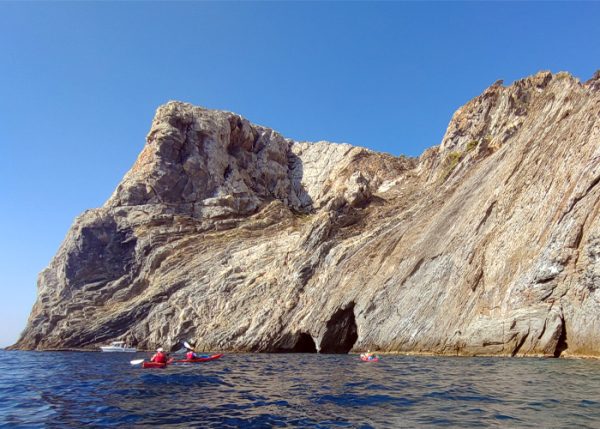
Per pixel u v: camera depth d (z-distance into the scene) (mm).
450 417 12297
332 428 11492
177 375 24344
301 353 47750
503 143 52938
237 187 74062
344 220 57281
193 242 65188
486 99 67375
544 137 40531
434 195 54156
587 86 41438
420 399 15312
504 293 34812
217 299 56844
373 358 33875
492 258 37406
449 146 67688
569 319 30406
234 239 65375
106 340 58594
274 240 61438
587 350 28906
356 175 67000
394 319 42719
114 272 65250
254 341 50281
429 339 38906
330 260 52094
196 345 54219
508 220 38156
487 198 41719
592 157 32875
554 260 31953
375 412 13367
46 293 65438
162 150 71500
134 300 61312
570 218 32156
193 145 73438
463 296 38156
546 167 37594
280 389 18656
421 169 72875
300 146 91500
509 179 40562
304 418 12773
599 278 28859
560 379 19062
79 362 37438
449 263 41031
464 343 35938
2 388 20703
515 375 21000
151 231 65750
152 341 57094
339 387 18969
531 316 32188
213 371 26625
